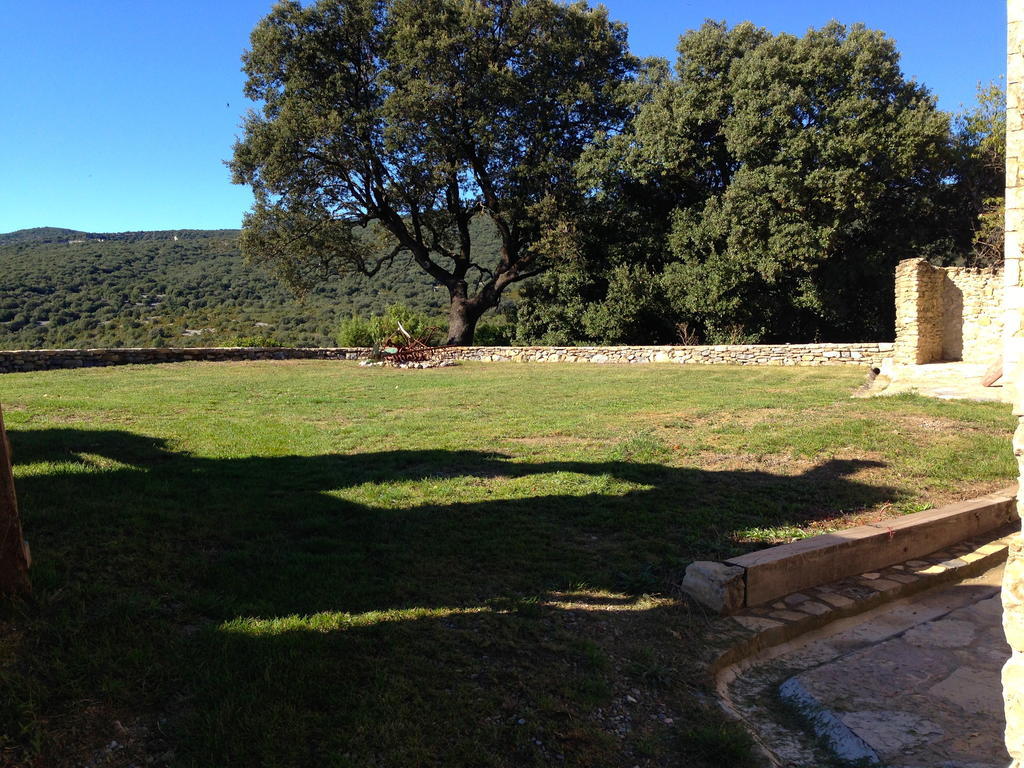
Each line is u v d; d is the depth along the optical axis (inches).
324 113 949.2
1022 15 81.1
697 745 105.3
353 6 970.7
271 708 102.0
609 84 1029.8
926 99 885.2
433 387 528.7
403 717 103.0
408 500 213.2
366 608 136.9
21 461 237.5
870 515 213.2
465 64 933.2
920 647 141.7
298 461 261.3
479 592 148.3
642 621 142.0
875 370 617.3
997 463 267.7
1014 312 80.7
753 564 155.3
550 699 110.7
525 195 1007.0
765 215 832.3
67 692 101.8
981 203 920.3
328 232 1055.6
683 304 906.7
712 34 919.7
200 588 141.3
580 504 211.6
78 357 690.2
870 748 105.7
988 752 104.0
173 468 239.9
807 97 824.9
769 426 330.3
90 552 151.0
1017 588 79.0
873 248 919.7
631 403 423.5
